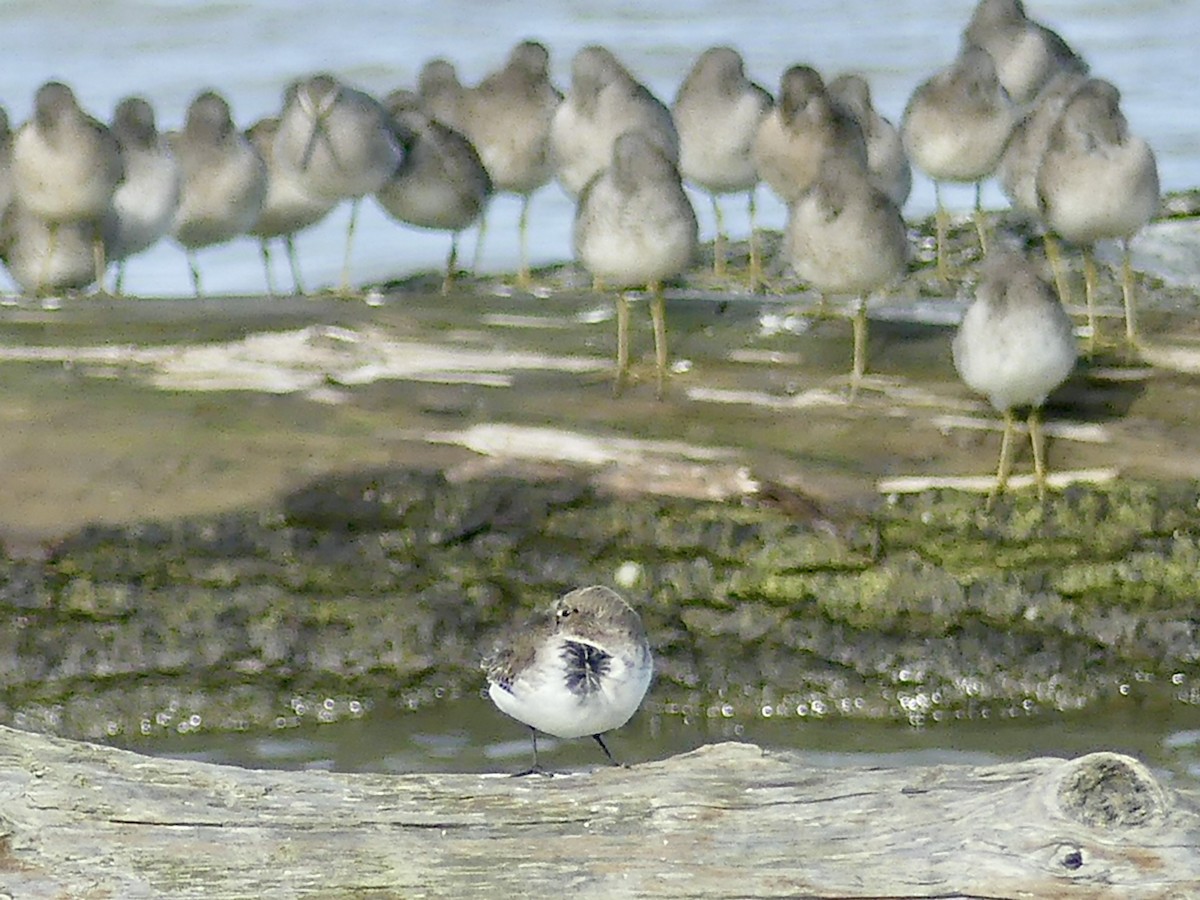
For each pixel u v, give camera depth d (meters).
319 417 14.99
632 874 9.63
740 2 32.56
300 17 31.00
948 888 9.37
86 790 10.09
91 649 14.34
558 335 16.23
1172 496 14.02
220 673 14.38
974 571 14.17
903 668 14.33
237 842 9.87
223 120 19.09
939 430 14.64
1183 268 20.95
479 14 31.62
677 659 14.41
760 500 14.18
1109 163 15.68
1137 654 14.27
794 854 9.66
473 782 10.29
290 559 14.27
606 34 30.58
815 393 15.13
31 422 14.99
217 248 23.77
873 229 14.86
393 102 20.69
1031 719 14.21
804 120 18.06
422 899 9.56
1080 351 15.64
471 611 14.41
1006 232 21.88
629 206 14.95
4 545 14.17
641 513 14.23
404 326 16.38
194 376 15.60
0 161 20.09
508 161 19.88
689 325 16.38
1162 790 9.43
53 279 18.97
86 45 29.61
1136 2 32.59
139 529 14.19
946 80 18.88
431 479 14.27
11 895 9.58
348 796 10.18
